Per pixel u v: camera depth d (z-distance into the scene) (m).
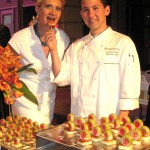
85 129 1.39
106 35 1.86
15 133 1.58
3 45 2.84
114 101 1.83
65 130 1.40
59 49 2.14
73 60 1.92
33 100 1.70
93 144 1.28
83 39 1.96
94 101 1.84
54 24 1.92
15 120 1.76
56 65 1.90
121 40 1.82
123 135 1.29
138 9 6.22
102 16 1.81
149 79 3.02
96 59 1.83
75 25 6.31
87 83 1.86
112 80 1.81
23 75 2.13
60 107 4.94
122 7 6.23
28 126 1.66
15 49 2.15
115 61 1.81
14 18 7.82
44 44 2.11
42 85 2.14
